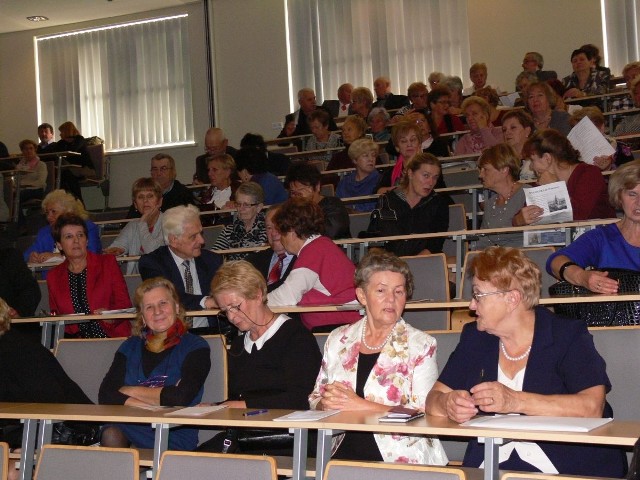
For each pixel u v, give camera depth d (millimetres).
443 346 3293
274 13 11930
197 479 2381
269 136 11938
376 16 11383
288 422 2488
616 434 2053
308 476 2672
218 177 7082
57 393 3580
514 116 6137
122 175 12508
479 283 2617
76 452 2619
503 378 2635
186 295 4273
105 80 12672
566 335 2570
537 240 4469
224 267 3359
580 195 4652
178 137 12336
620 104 7898
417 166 5164
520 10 10727
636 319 3271
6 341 3631
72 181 10602
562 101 7508
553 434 2090
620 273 3389
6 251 4867
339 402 2756
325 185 7039
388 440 2848
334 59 11602
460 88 9242
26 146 10086
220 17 12188
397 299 2934
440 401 2543
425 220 5125
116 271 4730
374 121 8859
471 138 7273
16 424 3477
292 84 11844
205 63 12188
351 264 4043
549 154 4750
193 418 2678
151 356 3562
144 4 12250
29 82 13008
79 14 12516
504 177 5020
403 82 11227
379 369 2908
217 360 3494
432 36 11117
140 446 3408
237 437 3035
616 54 10281
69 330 4680
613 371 2928
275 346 3314
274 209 4508
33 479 2867
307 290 3979
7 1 11906
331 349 3049
